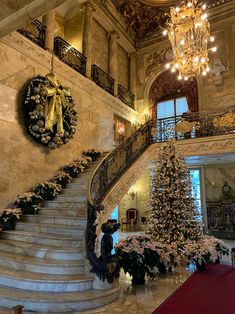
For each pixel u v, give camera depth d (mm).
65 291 3582
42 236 4609
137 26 12672
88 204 4309
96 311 3326
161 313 3266
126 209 11461
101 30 11328
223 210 10078
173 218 5902
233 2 10570
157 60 12414
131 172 7457
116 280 4242
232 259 5863
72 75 8570
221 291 4109
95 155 8648
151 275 4617
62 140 7621
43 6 3771
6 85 6344
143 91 12562
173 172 6227
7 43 6469
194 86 11133
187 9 6422
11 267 4074
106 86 10578
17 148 6430
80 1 10133
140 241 4914
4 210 5500
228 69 10281
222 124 8086
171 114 11695
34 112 6613
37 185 6488
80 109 8789
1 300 3357
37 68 7281
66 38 11211
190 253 5352
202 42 6285
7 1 3723
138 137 8586
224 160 9672
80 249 4199
